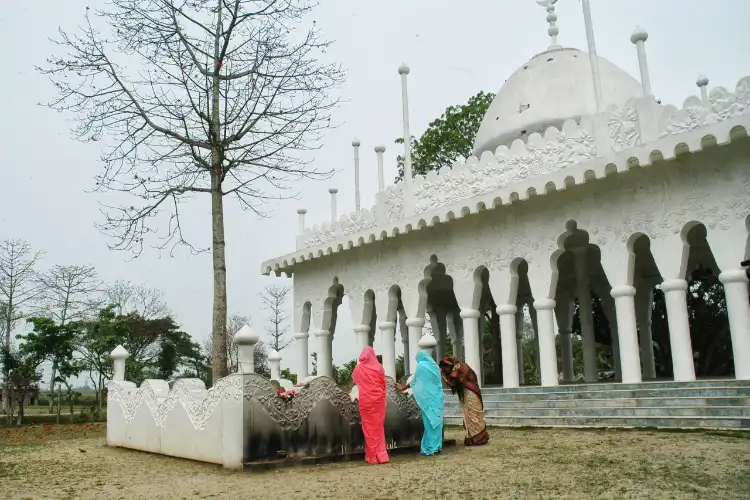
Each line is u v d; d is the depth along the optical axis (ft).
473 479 23.15
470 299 53.72
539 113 57.06
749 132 35.94
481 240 53.26
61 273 116.37
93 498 21.94
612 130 44.37
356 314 65.31
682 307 40.98
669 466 24.20
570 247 60.39
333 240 65.05
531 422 42.83
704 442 29.84
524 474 23.77
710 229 39.86
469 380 34.22
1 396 115.75
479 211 51.90
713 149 40.01
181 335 124.98
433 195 56.65
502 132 58.75
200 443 30.50
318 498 20.44
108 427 42.16
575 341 119.96
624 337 43.14
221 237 47.62
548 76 58.95
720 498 18.81
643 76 42.96
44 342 92.32
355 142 69.51
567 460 26.76
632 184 43.78
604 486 20.97
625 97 56.54
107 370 98.73
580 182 43.65
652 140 41.83
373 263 63.82
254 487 22.76
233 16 48.49
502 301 50.98
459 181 54.39
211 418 29.73
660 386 39.58
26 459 34.99
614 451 28.68
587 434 35.99
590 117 45.80
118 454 36.32
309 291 72.64
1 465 32.35
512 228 50.93
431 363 31.86
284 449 28.04
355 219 64.59
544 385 46.75
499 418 44.93
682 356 40.50
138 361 105.40
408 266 59.72
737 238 38.73
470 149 92.89
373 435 28.55
